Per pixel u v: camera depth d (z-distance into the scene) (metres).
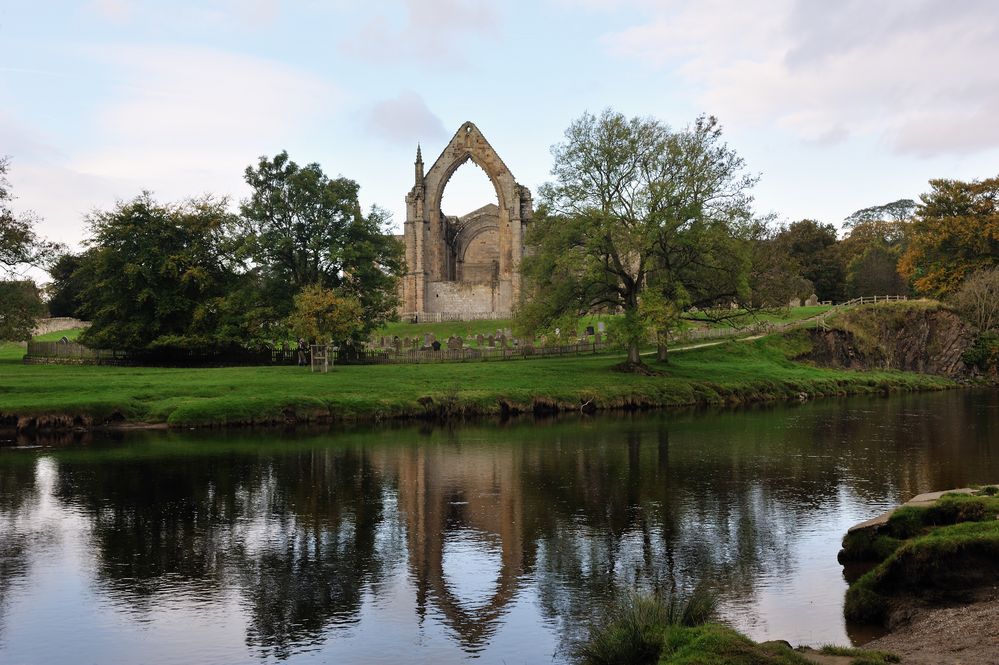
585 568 18.89
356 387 50.06
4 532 21.81
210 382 49.59
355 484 27.92
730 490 27.05
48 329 99.69
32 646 14.70
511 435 40.06
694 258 56.78
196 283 65.38
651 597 14.48
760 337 83.75
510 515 23.72
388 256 69.25
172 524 22.70
